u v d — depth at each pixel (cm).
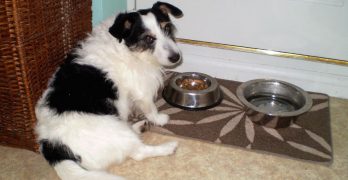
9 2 99
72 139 106
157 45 123
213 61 157
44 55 115
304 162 122
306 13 141
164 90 147
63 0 119
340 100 149
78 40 132
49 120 108
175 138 129
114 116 114
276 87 144
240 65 155
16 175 115
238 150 125
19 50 105
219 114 138
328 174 118
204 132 131
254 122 135
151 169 118
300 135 131
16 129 119
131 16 120
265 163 121
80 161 106
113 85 118
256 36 148
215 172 118
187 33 154
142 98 127
